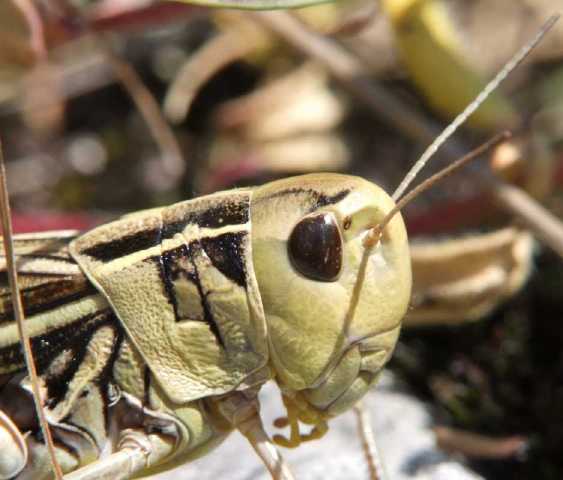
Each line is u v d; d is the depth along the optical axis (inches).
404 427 3.8
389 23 4.2
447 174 3.0
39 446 3.1
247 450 3.7
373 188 3.1
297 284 3.0
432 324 4.1
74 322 3.1
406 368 4.1
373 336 3.1
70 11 4.3
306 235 3.0
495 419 3.9
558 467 3.8
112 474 3.1
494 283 4.0
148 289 3.1
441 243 4.0
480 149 3.0
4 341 3.1
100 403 3.1
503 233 4.0
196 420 3.1
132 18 4.3
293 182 3.1
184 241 3.1
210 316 3.1
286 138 4.9
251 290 3.1
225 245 3.1
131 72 4.5
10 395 3.2
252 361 3.1
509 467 3.8
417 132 4.2
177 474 3.6
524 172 4.1
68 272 3.1
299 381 3.1
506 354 4.1
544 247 4.4
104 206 4.9
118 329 3.1
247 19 4.5
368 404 3.9
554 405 3.9
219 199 3.1
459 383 4.0
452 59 4.2
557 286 4.2
